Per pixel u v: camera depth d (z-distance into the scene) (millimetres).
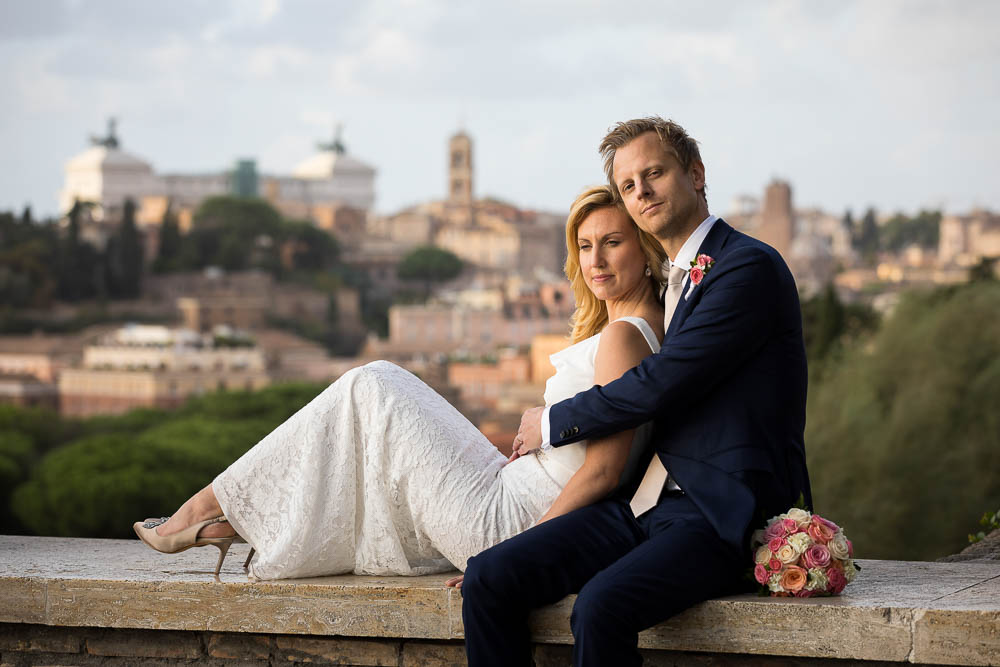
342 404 3154
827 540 2779
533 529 2877
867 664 2695
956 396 24125
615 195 3178
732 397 2875
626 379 2883
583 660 2668
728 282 2867
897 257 186125
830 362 27609
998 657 2561
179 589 3111
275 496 3146
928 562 3482
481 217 188625
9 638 3273
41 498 49906
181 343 103000
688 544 2760
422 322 124875
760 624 2734
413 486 3092
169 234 156750
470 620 2803
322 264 168000
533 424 3080
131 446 53844
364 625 2994
